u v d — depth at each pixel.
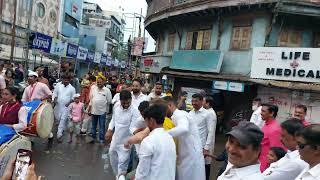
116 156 6.95
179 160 4.96
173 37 22.42
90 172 7.86
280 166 3.52
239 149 2.50
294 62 13.94
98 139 11.12
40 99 9.34
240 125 2.60
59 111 10.32
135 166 7.08
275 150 4.41
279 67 14.27
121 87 13.83
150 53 29.75
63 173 7.58
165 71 19.92
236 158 2.54
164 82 21.50
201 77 17.03
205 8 17.47
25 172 3.60
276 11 15.03
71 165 8.19
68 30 45.00
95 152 9.58
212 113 6.74
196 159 4.98
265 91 14.95
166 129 4.80
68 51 20.58
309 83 13.62
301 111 6.09
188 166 4.92
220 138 14.36
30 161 3.77
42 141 10.03
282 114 14.27
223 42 17.61
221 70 17.38
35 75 9.42
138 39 29.91
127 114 6.72
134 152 7.04
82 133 11.47
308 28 15.93
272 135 5.27
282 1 14.80
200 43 19.20
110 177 7.67
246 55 16.48
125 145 5.02
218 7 16.84
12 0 29.80
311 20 15.67
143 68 23.88
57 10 39.12
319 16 15.08
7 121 6.65
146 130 4.94
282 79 14.23
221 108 16.39
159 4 23.55
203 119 6.68
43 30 36.09
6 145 5.11
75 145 10.10
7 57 25.06
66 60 28.17
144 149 4.18
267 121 5.50
